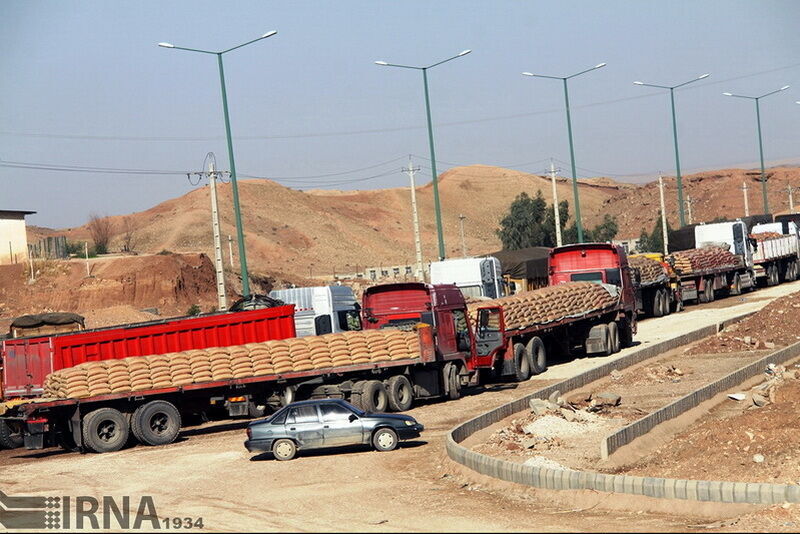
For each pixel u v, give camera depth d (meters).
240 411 55.78
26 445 50.00
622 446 39.66
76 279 145.38
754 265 123.94
